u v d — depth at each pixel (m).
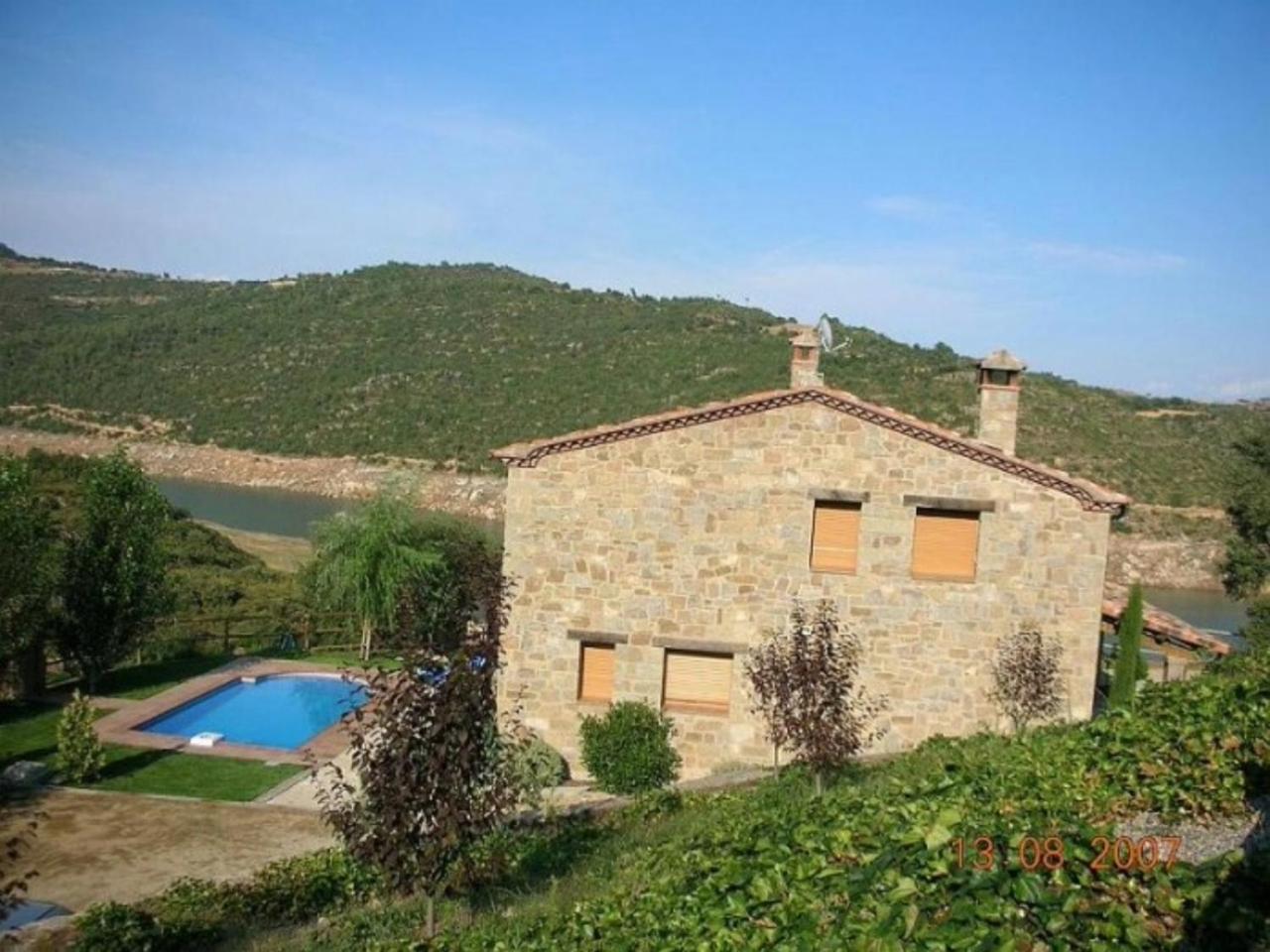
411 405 98.62
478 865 11.09
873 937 5.32
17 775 18.77
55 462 47.69
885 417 18.70
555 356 103.19
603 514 19.50
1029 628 18.67
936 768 11.33
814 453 18.98
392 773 9.44
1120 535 68.75
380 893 12.82
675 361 94.12
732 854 8.04
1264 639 32.88
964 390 61.88
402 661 10.02
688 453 19.25
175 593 29.86
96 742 19.25
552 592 19.67
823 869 6.75
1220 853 6.77
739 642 19.17
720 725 19.22
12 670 24.16
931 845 6.39
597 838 14.09
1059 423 78.75
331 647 33.12
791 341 19.66
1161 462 76.19
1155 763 8.39
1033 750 10.08
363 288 129.50
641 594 19.44
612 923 7.33
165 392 106.81
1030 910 5.40
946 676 18.84
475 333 112.56
